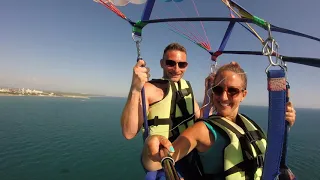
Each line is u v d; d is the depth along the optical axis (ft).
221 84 2.54
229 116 2.65
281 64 1.71
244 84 2.56
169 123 3.63
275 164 1.59
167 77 4.17
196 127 2.24
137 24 2.85
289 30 2.09
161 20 2.58
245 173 2.21
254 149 2.35
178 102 3.79
